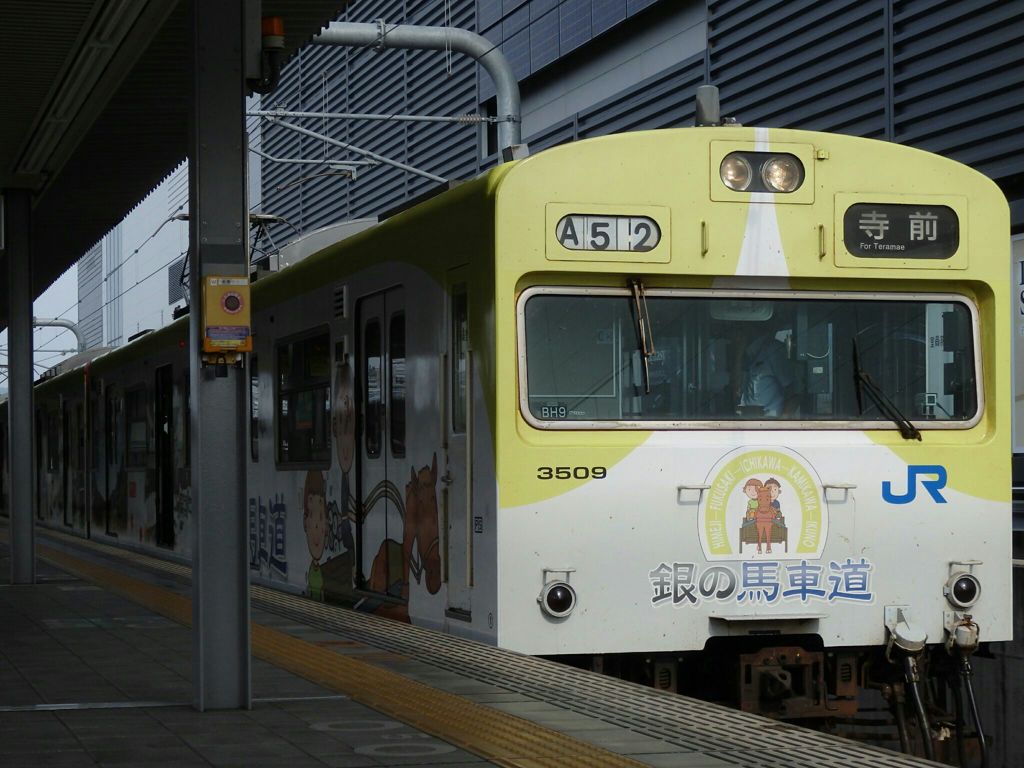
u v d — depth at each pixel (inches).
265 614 492.1
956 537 385.1
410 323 430.3
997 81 609.9
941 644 386.0
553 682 331.3
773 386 378.3
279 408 589.0
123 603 570.6
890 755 257.4
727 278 375.2
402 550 441.7
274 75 322.7
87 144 625.0
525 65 1067.3
